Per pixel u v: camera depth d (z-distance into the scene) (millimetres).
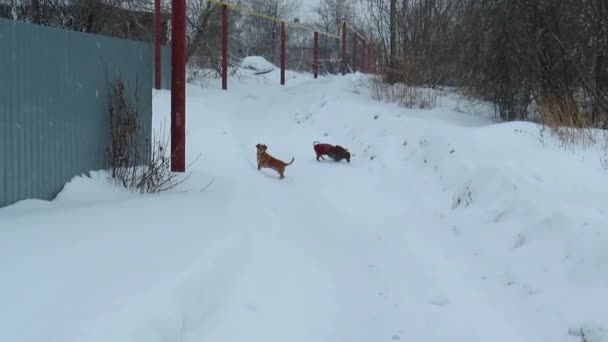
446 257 5973
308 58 43594
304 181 9617
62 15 14992
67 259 4301
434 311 4676
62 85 6508
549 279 4914
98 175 7172
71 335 3193
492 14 14516
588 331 3973
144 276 4156
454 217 7184
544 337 4180
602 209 6062
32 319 3320
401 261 5828
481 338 4223
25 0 14375
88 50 6953
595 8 12281
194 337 3822
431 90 17688
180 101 8445
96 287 3855
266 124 16203
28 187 6043
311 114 16797
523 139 9750
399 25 18734
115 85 7469
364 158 11672
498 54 14328
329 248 6121
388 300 4875
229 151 10898
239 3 32469
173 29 8336
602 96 12117
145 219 5816
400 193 8867
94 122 7141
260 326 4188
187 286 4172
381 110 14773
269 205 7555
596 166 8047
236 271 4930
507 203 6645
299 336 4145
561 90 12742
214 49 25078
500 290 5035
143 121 8125
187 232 5496
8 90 5711
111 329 3320
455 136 10148
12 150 5801
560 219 5621
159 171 8148
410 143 11180
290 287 4926
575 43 12586
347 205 8211
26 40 5922
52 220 5395
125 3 18172
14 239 4660
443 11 18453
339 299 4836
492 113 15461
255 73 28891
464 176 8258
